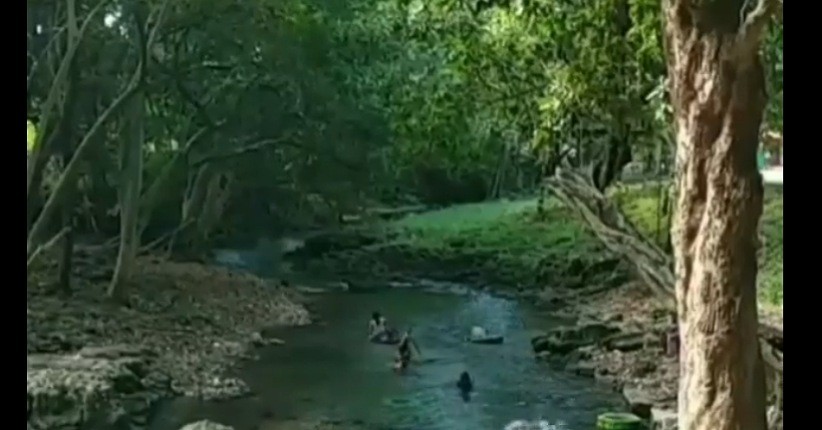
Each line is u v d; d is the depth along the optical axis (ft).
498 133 108.37
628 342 74.90
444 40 81.00
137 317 78.07
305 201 135.64
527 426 56.24
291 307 98.32
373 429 58.23
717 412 22.59
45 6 75.36
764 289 61.77
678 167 23.66
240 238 132.98
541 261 117.29
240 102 92.43
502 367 74.84
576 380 69.87
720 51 22.35
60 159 83.25
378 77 99.96
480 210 169.48
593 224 61.21
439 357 78.74
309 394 66.18
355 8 88.94
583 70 64.85
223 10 76.84
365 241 138.82
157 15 72.59
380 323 86.69
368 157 112.57
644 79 63.57
